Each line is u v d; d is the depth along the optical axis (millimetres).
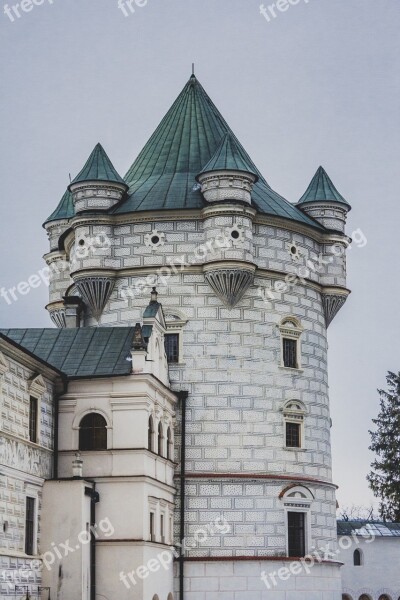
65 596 64750
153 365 73500
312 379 85125
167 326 81750
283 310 84000
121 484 68938
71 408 70438
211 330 81625
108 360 72312
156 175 88688
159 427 74812
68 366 72250
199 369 81125
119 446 69438
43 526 65812
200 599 77188
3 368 61219
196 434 80188
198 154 89625
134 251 83062
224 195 81438
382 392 135500
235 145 83750
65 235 88750
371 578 114125
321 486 83812
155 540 71188
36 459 66312
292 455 82188
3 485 60719
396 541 115375
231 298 81500
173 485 77938
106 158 85438
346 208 90312
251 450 80625
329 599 82625
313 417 84500
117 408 70000
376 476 132125
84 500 66625
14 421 62938
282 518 80375
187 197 83938
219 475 79500
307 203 89875
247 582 78062
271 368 82500
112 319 83062
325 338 88688
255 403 81375
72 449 69875
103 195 84000
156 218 82875
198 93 94125
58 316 93562
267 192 88625
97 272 82688
